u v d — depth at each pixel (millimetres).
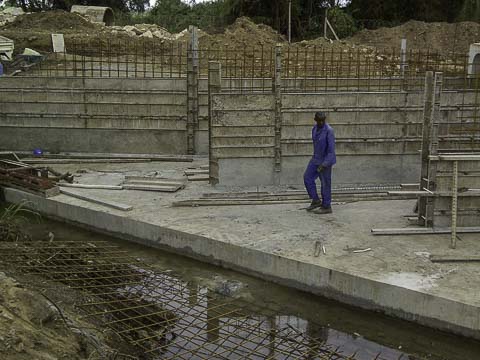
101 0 43750
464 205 8312
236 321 6887
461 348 6301
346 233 8492
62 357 5125
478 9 34281
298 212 9570
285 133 10969
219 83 10758
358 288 7016
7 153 13445
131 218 9281
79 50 23609
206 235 8484
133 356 5852
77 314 6348
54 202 10320
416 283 6777
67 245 8930
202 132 13609
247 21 26344
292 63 19641
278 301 7398
